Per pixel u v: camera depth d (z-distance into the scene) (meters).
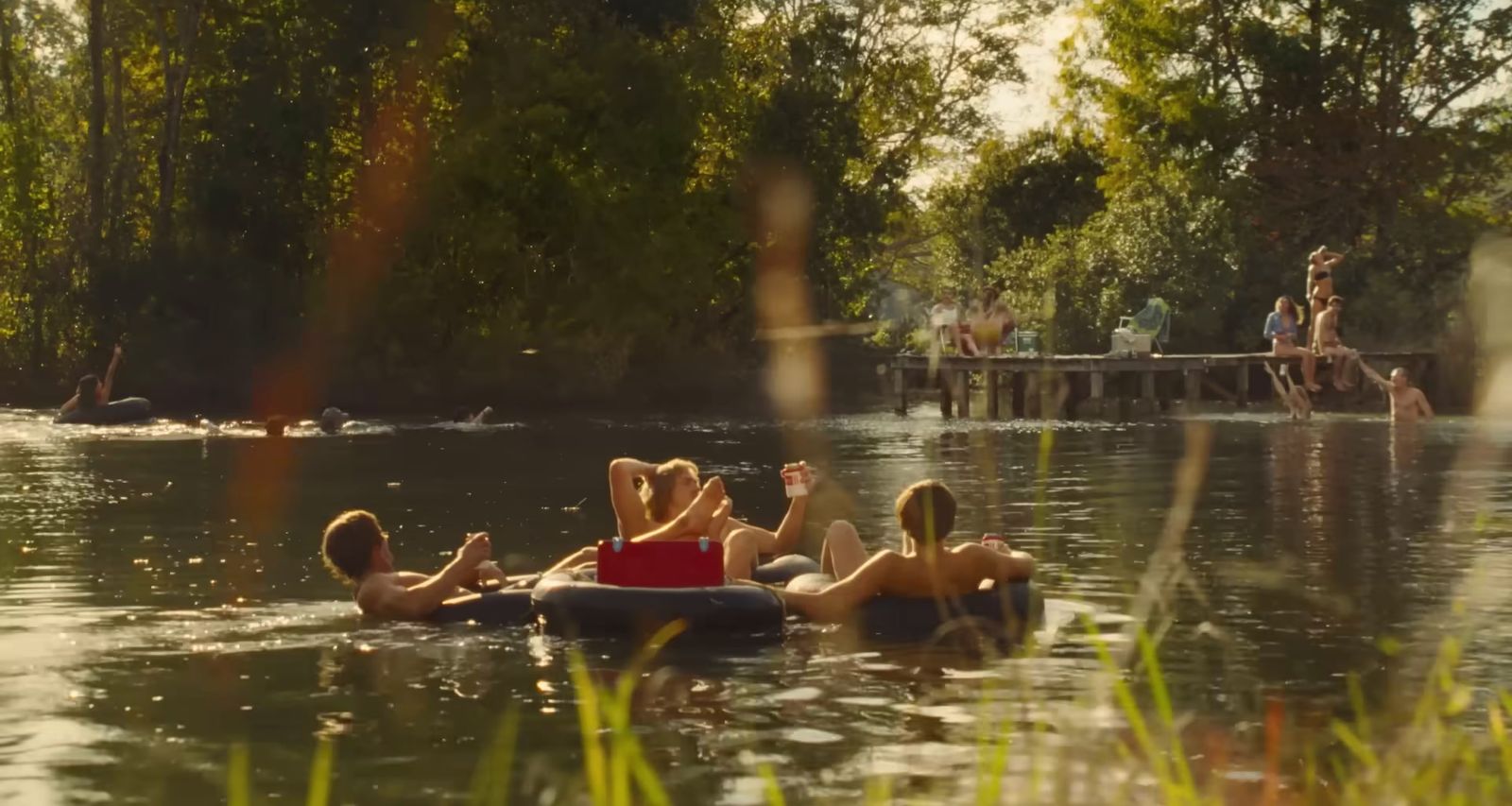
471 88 36.75
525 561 9.58
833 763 4.77
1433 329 34.28
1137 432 23.36
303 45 35.75
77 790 4.54
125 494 14.05
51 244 38.25
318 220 36.44
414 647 6.79
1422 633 6.85
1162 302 28.98
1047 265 35.31
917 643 6.79
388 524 11.54
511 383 35.44
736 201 39.62
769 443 21.66
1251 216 40.28
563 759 4.86
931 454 19.39
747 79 43.78
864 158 44.41
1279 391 26.92
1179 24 43.81
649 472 8.14
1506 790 3.23
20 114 39.12
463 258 36.25
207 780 4.66
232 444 21.22
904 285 47.16
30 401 34.28
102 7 36.84
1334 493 13.65
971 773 4.60
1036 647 6.66
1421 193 39.88
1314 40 41.97
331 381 35.53
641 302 36.59
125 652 6.68
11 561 9.56
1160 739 4.91
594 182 36.28
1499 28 40.03
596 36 37.34
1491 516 11.70
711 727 5.27
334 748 5.02
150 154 39.28
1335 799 4.21
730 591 7.04
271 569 9.23
